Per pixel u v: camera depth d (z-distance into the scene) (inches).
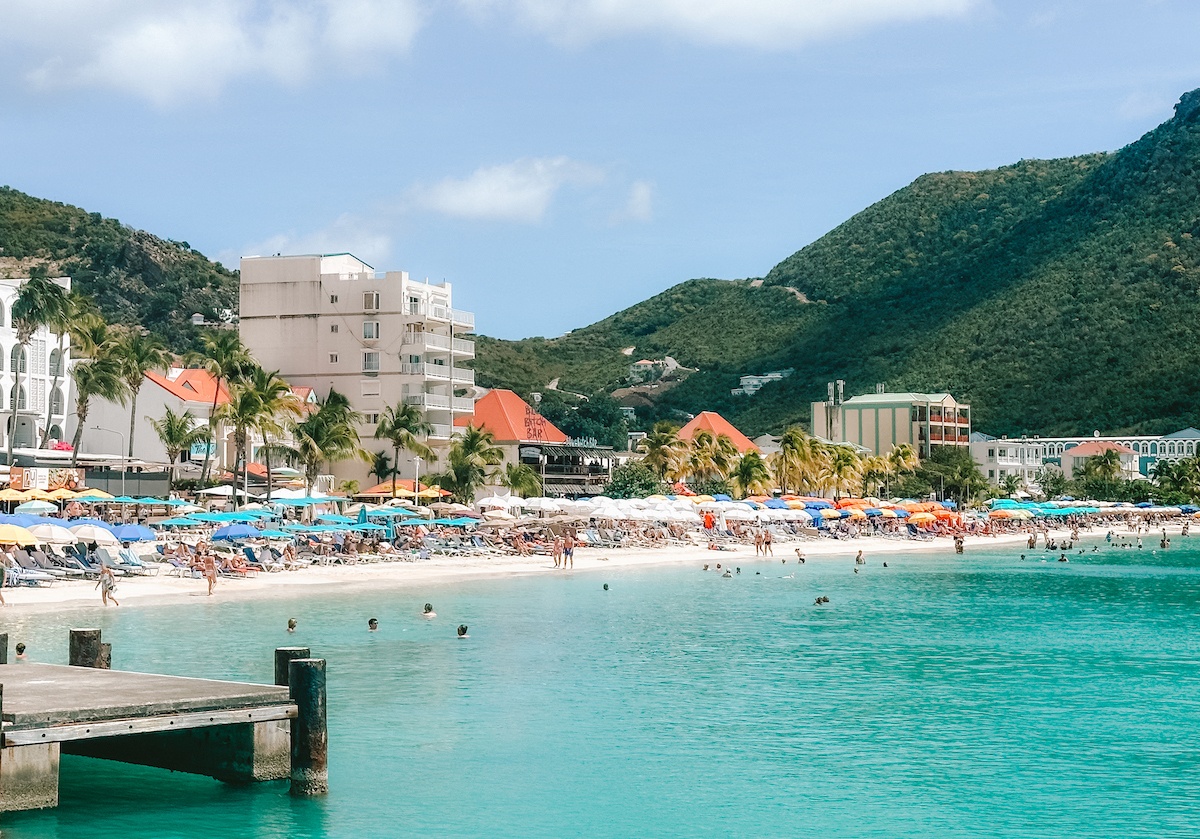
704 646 1806.1
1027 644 1868.8
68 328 3540.8
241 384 3491.6
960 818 924.0
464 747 1121.4
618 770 1048.2
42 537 2054.6
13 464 3216.0
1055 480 7770.7
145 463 3440.0
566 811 930.7
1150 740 1175.0
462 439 4426.7
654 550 4121.6
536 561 3437.5
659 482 5083.7
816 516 4726.9
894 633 1996.8
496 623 2044.8
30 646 1544.0
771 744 1149.7
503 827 888.9
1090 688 1460.4
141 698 881.5
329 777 1007.6
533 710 1295.5
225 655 1550.2
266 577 2642.7
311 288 4877.0
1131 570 3671.3
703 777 1028.5
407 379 4800.7
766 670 1579.7
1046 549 4803.2
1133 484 7623.0
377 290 4830.2
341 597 2364.7
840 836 882.8
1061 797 979.9
